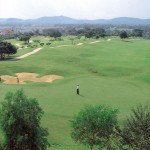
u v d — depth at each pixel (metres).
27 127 27.02
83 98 46.81
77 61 101.12
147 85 65.38
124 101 46.25
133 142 24.73
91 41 176.25
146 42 177.25
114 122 28.17
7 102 27.16
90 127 28.19
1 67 85.38
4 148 26.77
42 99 45.38
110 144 27.86
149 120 24.70
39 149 27.44
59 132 33.69
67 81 60.19
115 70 87.62
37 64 92.94
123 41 182.12
